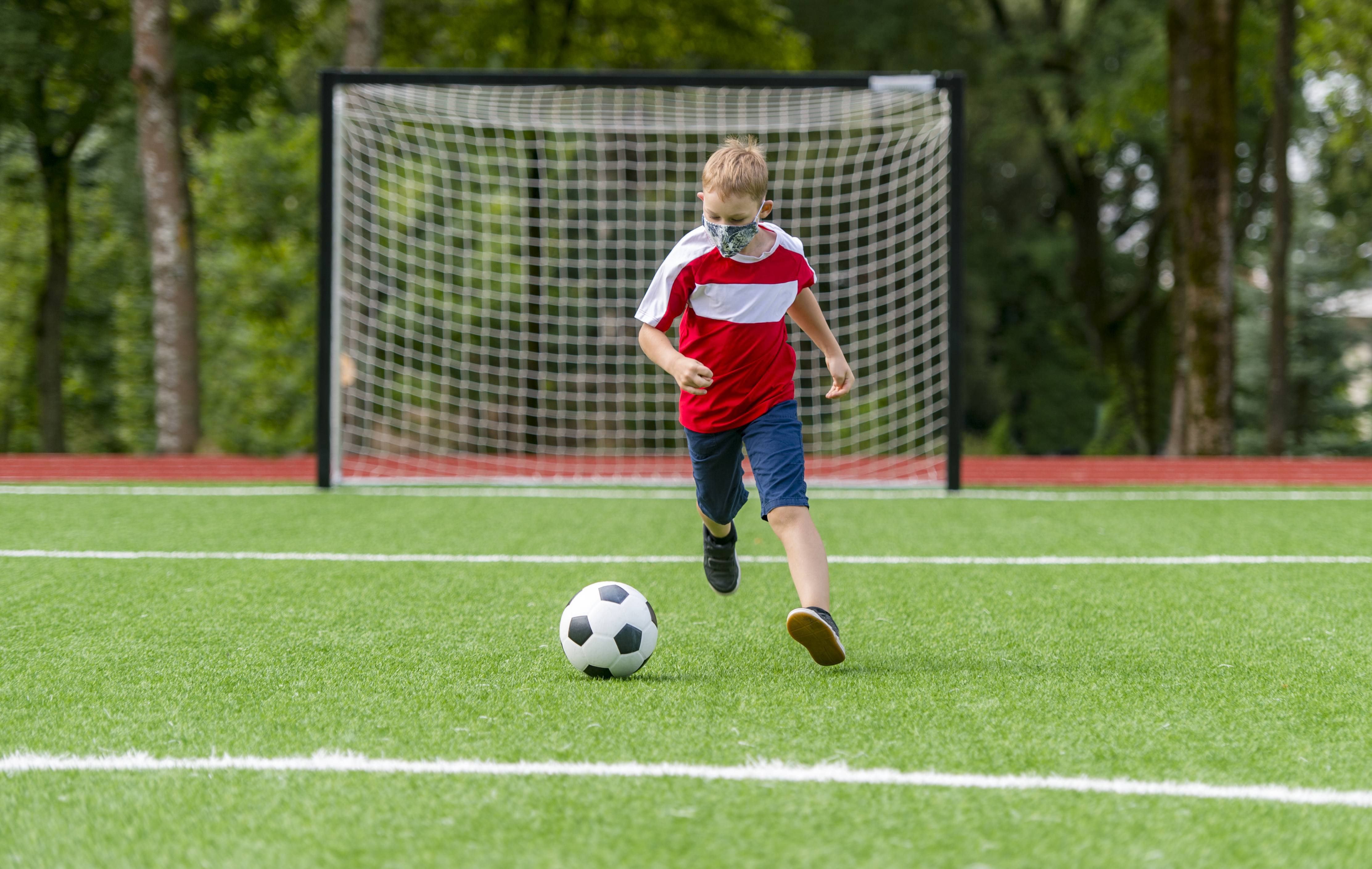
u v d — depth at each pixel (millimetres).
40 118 22297
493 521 9672
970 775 3299
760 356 4664
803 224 17672
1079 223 34469
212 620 5652
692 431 4840
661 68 28500
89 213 29578
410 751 3512
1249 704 4098
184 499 11117
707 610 5961
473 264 18188
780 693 4219
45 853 2779
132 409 31750
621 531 9125
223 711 3980
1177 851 2783
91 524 9195
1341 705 4102
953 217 11945
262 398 29547
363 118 13914
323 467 12102
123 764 3408
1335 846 2820
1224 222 17797
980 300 37438
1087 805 3072
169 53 17500
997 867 2693
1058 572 7238
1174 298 23938
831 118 14445
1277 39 20328
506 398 17859
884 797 3127
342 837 2857
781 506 4578
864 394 17297
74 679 4441
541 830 2896
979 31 30641
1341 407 33344
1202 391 17938
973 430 40562
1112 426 31922
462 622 5629
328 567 7320
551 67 26984
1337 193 31156
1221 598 6344
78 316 31062
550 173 18500
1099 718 3900
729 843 2818
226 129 22578
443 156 18203
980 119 32625
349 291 14742
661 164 15273
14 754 3508
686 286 4559
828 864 2695
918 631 5457
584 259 17953
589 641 4398
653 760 3420
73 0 21172
